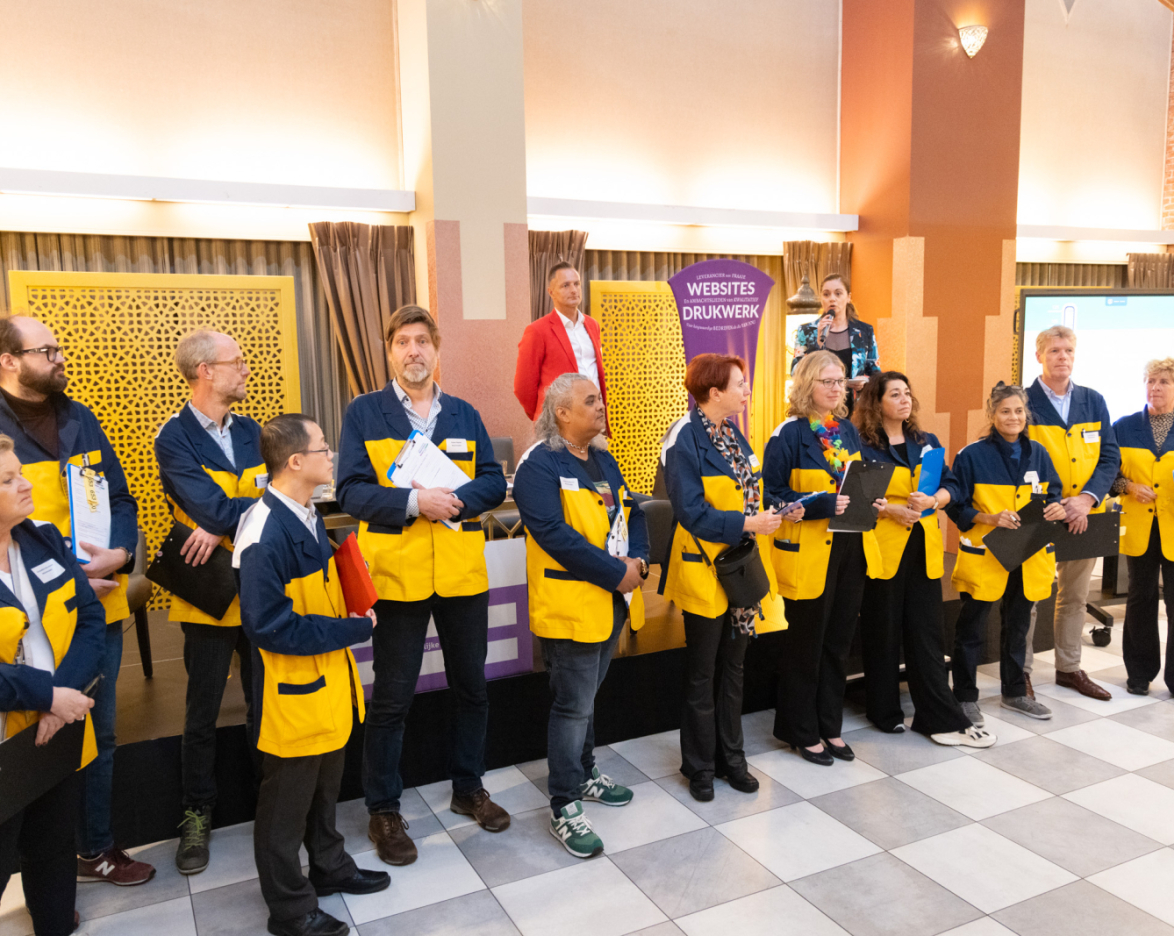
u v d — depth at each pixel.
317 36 5.65
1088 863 2.73
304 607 2.25
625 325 6.75
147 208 5.25
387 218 5.87
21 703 1.94
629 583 2.73
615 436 6.82
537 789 3.29
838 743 3.53
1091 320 5.98
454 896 2.59
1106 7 8.38
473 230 5.42
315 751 2.25
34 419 2.52
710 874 2.68
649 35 6.60
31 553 2.10
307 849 2.54
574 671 2.78
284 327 5.67
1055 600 4.49
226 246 5.55
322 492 4.15
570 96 6.38
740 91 6.98
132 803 2.89
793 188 7.25
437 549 2.75
